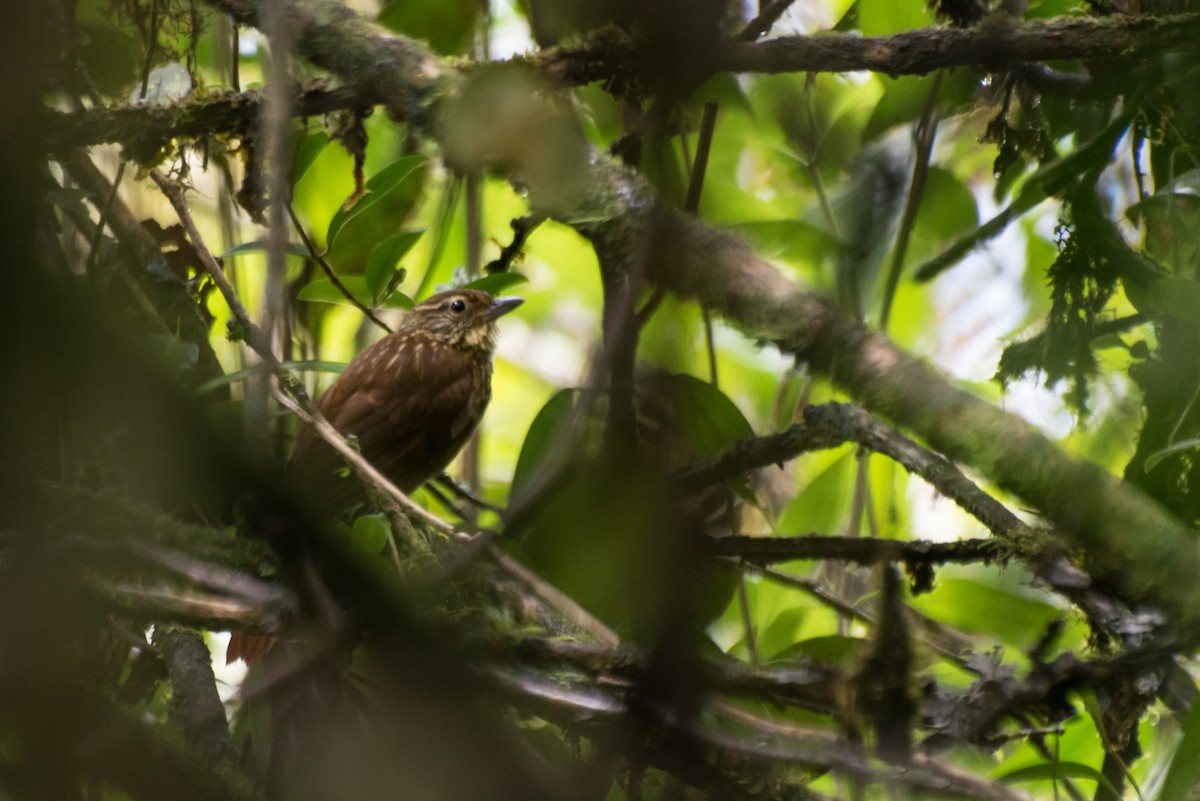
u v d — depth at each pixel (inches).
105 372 85.8
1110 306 260.2
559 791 124.5
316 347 291.6
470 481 345.1
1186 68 199.9
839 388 179.8
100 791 161.6
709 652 185.2
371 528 210.5
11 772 140.6
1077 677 176.9
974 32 201.6
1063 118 236.8
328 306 297.0
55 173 260.5
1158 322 211.8
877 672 172.4
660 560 143.0
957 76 263.7
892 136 269.1
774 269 177.3
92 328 83.3
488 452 406.6
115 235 255.3
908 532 290.4
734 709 172.6
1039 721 182.2
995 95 247.3
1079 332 220.4
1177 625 173.6
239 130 223.9
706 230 174.1
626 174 180.4
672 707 154.6
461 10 253.1
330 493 256.4
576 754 171.6
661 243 172.2
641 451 148.4
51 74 214.5
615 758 168.1
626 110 192.9
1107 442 233.5
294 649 188.1
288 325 269.0
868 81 287.3
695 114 203.6
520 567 181.6
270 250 184.7
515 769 122.2
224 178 271.1
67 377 84.7
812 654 220.8
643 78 158.6
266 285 185.8
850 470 264.4
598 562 148.3
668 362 157.0
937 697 178.5
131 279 243.4
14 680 143.5
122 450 101.3
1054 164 206.5
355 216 260.2
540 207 180.9
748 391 329.1
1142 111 214.8
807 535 220.7
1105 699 200.2
